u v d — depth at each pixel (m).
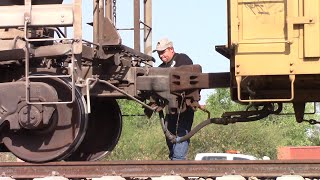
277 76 12.29
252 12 12.14
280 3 12.08
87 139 14.93
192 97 13.17
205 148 43.28
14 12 12.22
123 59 13.47
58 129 12.49
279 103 13.12
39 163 12.41
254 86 12.74
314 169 11.27
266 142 46.00
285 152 39.94
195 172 11.55
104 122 14.93
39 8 12.21
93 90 13.38
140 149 42.72
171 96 13.20
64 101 12.44
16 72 13.22
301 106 13.20
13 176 11.88
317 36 11.93
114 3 13.88
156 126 46.00
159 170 11.66
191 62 14.10
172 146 13.95
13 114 12.24
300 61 11.97
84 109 12.58
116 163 11.73
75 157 14.88
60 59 12.87
